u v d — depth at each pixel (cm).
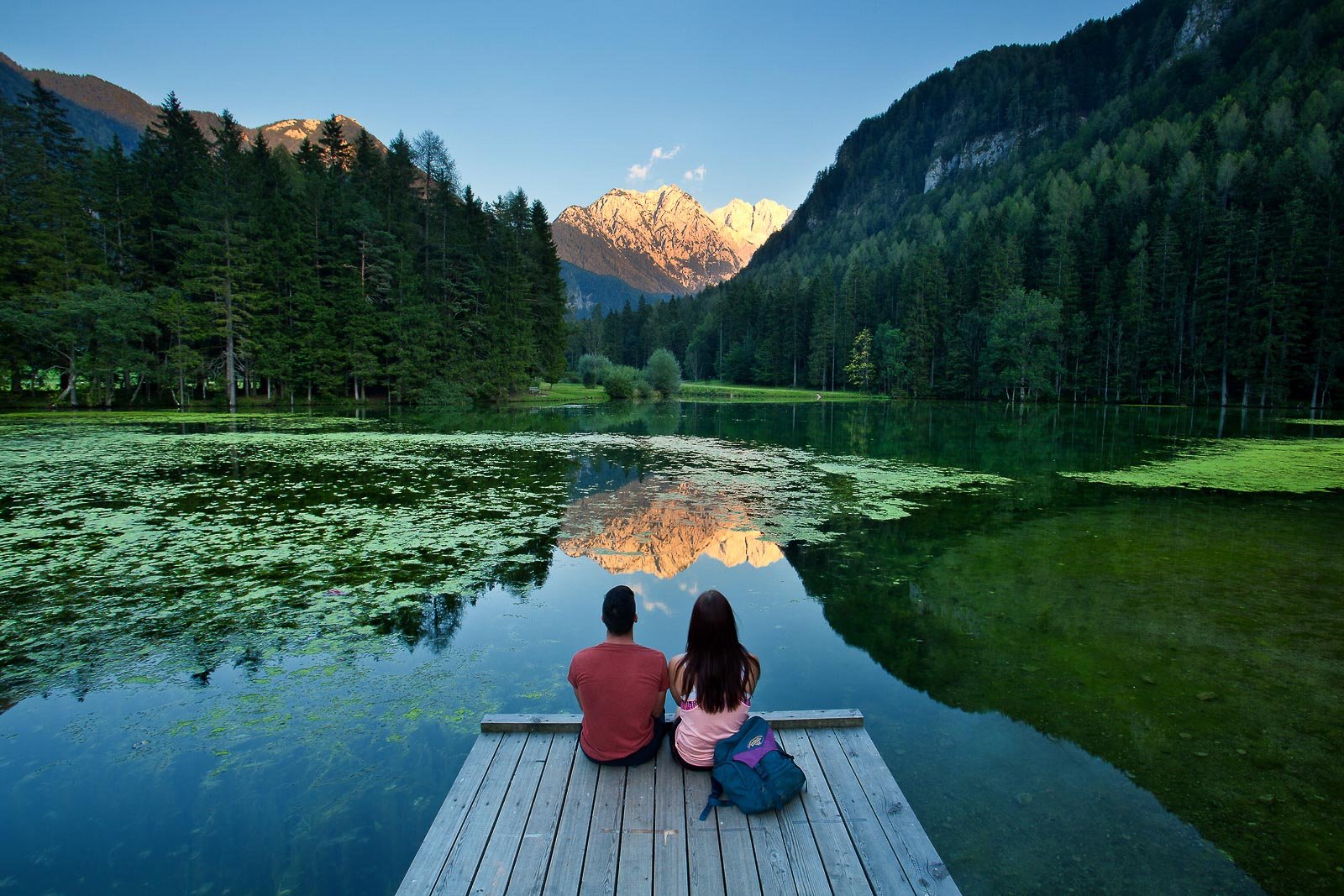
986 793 409
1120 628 676
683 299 16775
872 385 8131
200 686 529
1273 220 5503
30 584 769
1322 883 334
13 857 341
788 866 299
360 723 474
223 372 4244
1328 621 695
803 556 938
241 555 891
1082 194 8419
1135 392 6050
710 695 355
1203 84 11938
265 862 339
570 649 606
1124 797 405
